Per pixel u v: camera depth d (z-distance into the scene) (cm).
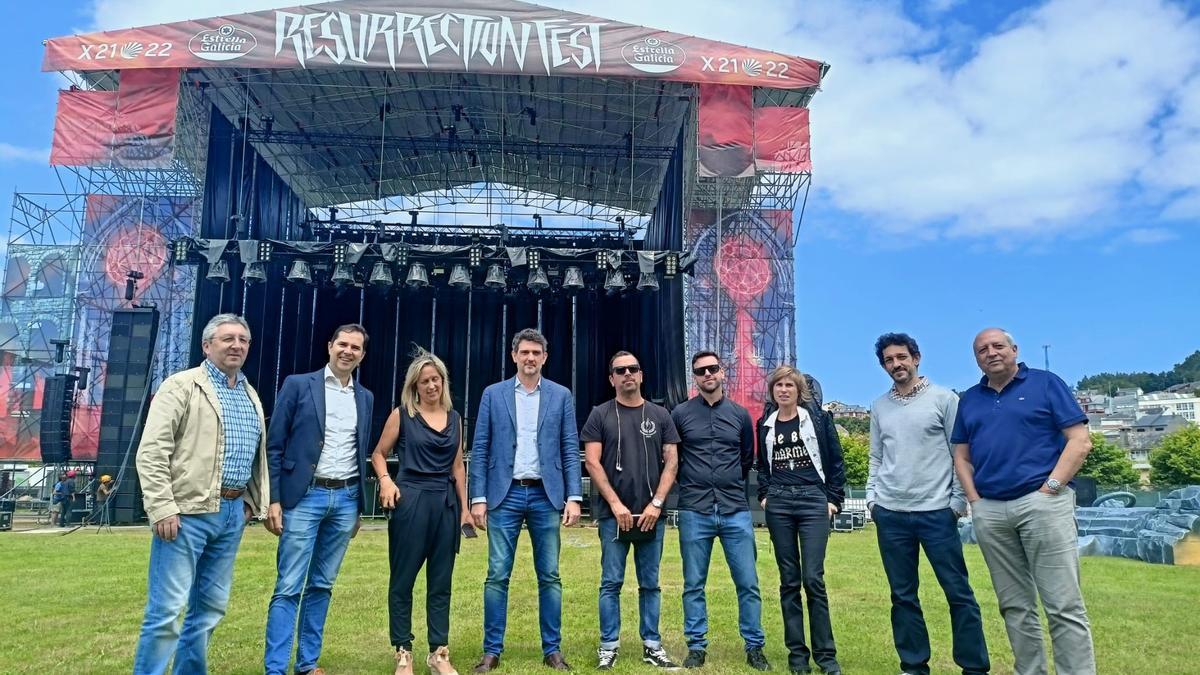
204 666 325
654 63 1619
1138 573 848
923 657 372
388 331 2097
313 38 1573
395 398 1933
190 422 313
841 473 411
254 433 339
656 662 393
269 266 1869
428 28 1591
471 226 2258
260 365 1916
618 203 2462
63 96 1595
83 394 1803
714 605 590
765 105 1858
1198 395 11662
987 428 353
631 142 1848
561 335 2150
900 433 388
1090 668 324
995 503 347
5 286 1905
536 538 397
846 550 1098
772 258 2034
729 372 1959
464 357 2108
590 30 1623
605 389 2117
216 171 1864
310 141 1962
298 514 360
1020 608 346
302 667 363
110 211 1911
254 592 631
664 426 415
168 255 1841
